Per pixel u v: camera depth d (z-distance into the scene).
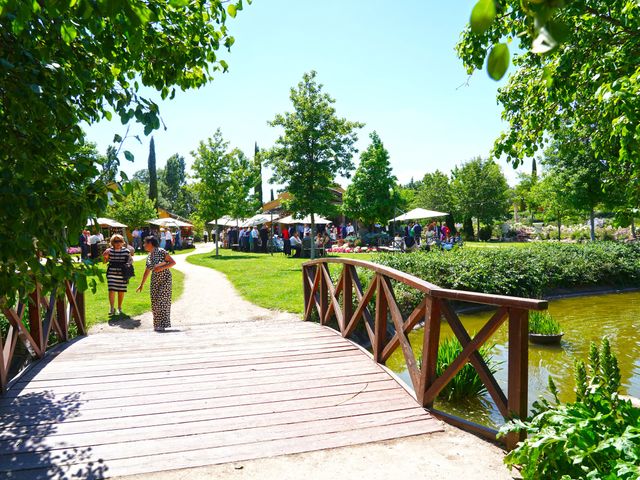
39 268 2.44
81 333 7.01
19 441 3.35
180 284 14.79
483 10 0.85
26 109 2.53
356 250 26.91
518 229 44.31
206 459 3.12
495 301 3.28
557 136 6.11
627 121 3.32
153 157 66.50
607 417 2.63
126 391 4.39
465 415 5.23
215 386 4.54
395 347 4.85
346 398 4.23
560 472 2.46
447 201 48.88
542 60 4.71
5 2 1.89
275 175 18.72
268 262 20.83
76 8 2.20
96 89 3.23
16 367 6.26
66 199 2.47
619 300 14.59
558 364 7.36
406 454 3.19
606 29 4.25
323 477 2.89
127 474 2.92
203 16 4.27
